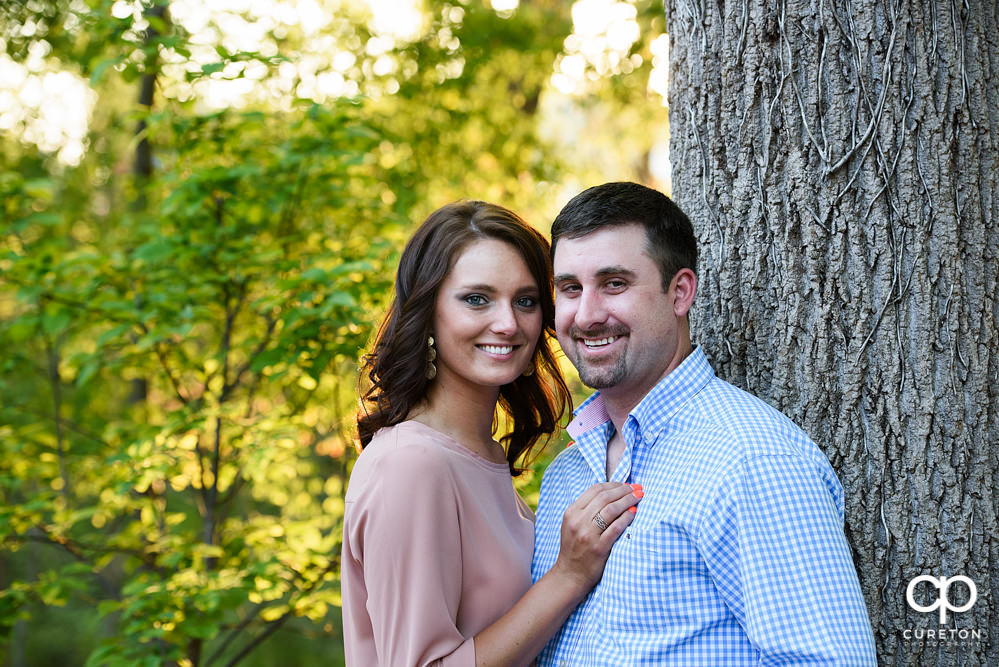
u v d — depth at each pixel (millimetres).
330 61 5816
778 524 1552
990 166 1847
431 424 2078
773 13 1942
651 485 1740
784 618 1521
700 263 2084
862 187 1857
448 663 1770
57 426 4461
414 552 1814
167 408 5105
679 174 2152
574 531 1762
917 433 1821
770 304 1966
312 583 3752
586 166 7602
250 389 4098
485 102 6938
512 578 1954
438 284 2018
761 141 1968
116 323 3918
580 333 1807
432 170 6062
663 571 1651
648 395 1798
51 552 7660
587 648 1751
